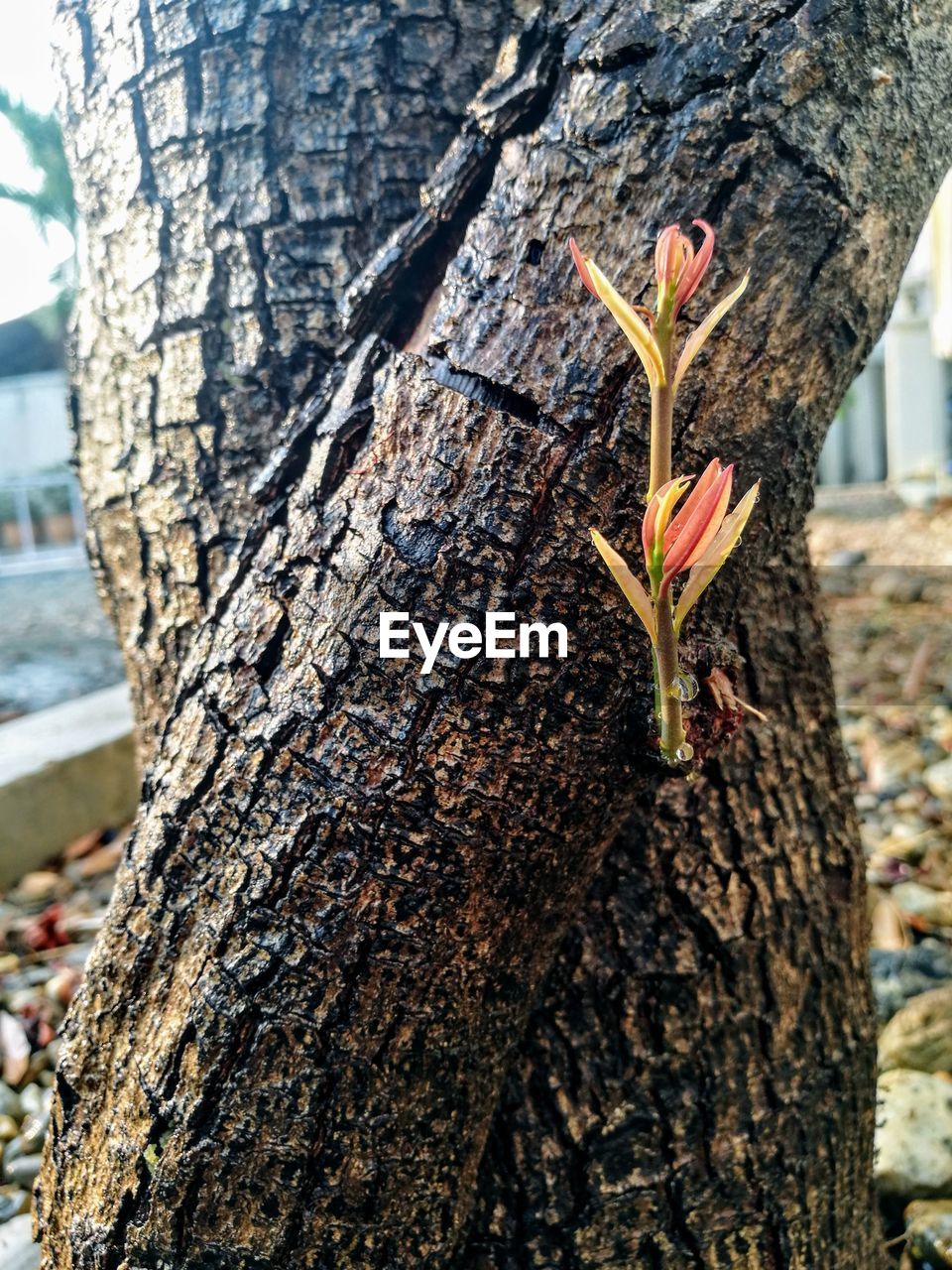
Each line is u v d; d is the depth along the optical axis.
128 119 0.33
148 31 0.32
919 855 0.82
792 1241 0.33
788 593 0.35
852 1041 0.36
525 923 0.27
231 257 0.33
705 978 0.33
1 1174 0.51
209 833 0.27
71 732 0.99
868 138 0.26
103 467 0.37
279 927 0.25
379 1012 0.26
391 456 0.26
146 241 0.34
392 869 0.25
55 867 0.90
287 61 0.32
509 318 0.25
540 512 0.25
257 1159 0.26
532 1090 0.31
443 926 0.26
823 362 0.27
